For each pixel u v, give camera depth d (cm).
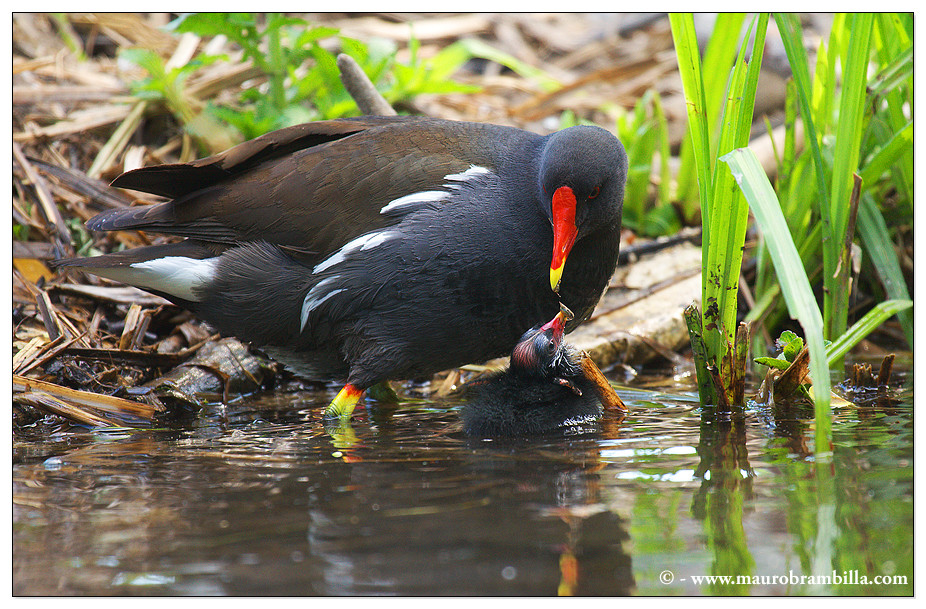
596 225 768
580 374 803
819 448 549
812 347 556
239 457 670
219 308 825
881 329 1127
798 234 1041
